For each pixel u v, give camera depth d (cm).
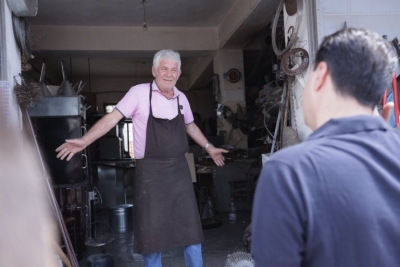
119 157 785
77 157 398
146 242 269
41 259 112
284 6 364
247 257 291
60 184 396
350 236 79
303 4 326
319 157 84
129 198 724
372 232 79
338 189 81
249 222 523
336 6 314
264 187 85
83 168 403
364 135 87
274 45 367
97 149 800
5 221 106
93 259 338
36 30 638
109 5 559
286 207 81
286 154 87
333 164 82
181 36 677
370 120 88
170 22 648
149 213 269
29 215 111
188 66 977
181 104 286
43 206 120
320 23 311
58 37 645
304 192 80
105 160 739
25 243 109
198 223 281
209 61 756
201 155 674
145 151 270
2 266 105
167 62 267
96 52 669
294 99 345
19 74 311
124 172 690
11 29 295
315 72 93
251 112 690
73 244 389
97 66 933
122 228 504
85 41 651
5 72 269
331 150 84
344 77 86
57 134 395
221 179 593
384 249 80
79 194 394
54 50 645
